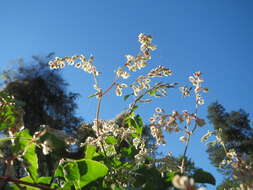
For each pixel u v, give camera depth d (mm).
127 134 300
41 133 191
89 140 269
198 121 237
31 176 227
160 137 240
